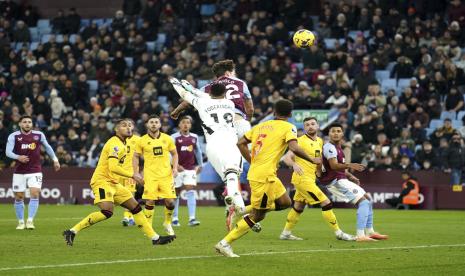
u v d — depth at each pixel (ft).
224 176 42.60
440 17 113.29
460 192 92.48
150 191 56.95
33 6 142.31
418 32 111.86
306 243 47.83
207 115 44.09
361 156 96.37
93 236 52.54
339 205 94.07
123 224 62.08
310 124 50.52
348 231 58.08
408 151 96.84
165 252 42.32
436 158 95.45
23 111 113.70
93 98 113.50
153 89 111.96
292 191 94.73
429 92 104.58
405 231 58.18
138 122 107.34
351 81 108.58
